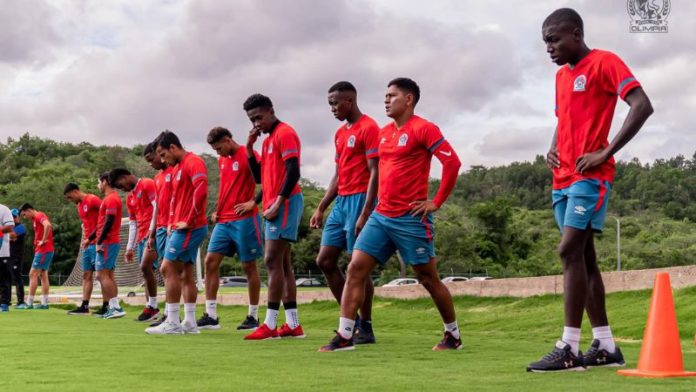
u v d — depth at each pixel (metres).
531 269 76.62
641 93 4.78
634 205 144.62
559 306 11.38
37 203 84.38
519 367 5.00
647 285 11.20
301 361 5.39
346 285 6.38
